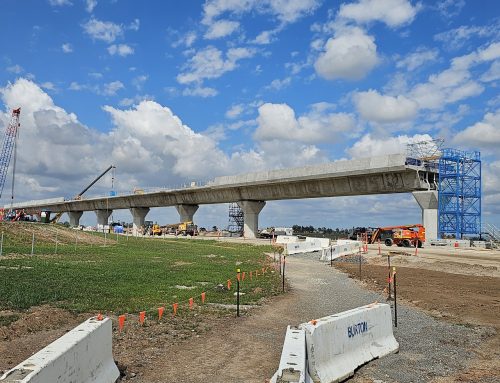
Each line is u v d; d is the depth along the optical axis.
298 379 7.55
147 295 20.11
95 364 8.84
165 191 107.81
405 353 13.18
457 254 52.53
